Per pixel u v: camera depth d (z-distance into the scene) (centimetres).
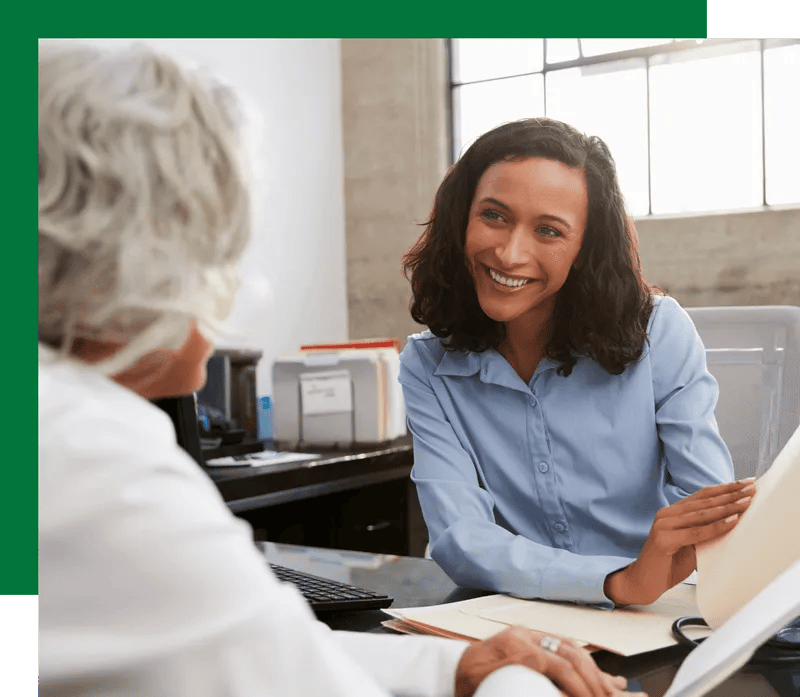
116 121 56
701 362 145
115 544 52
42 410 56
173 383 66
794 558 92
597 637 96
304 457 305
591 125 424
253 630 53
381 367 346
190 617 52
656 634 98
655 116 408
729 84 391
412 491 333
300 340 453
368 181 475
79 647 52
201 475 58
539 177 130
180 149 58
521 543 122
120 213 56
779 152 383
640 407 143
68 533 52
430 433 148
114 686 52
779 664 87
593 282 137
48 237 56
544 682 75
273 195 436
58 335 60
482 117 455
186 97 59
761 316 202
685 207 404
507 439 147
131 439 55
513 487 146
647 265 406
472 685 81
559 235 131
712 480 133
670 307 148
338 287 478
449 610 110
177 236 58
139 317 58
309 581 121
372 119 472
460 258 145
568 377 146
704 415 140
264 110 67
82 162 56
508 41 445
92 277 57
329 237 472
